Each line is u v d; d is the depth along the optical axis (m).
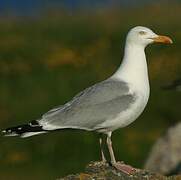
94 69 22.34
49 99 20.62
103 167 10.30
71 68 22.78
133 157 17.78
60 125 10.30
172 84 16.23
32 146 18.62
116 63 22.72
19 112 20.05
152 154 15.16
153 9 26.22
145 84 10.45
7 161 18.19
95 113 10.29
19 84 21.78
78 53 23.67
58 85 21.42
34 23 26.94
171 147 15.02
